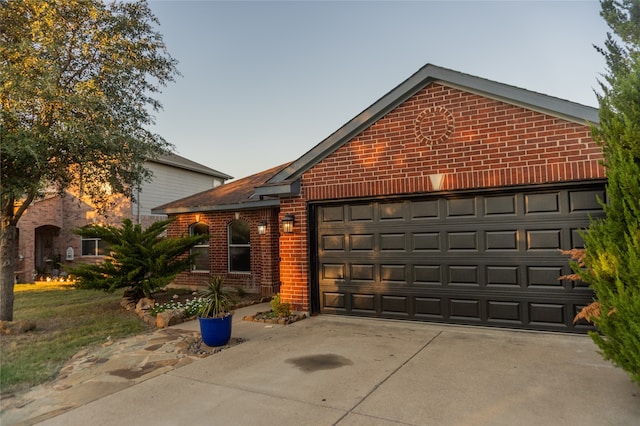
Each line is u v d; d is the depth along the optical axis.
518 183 6.42
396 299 7.62
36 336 7.09
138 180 8.91
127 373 5.12
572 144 6.07
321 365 5.21
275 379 4.75
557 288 6.33
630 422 3.49
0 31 7.23
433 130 7.13
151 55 8.57
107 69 7.88
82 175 8.38
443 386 4.40
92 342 6.70
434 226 7.30
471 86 6.71
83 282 9.23
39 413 3.99
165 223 10.42
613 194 3.77
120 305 10.18
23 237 17.41
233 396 4.29
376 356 5.53
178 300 10.56
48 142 6.90
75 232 9.66
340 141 7.98
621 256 3.60
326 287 8.34
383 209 7.79
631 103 3.81
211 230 12.86
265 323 7.77
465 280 7.02
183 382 4.74
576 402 3.91
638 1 10.24
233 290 12.10
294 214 8.51
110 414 3.93
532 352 5.49
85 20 7.74
